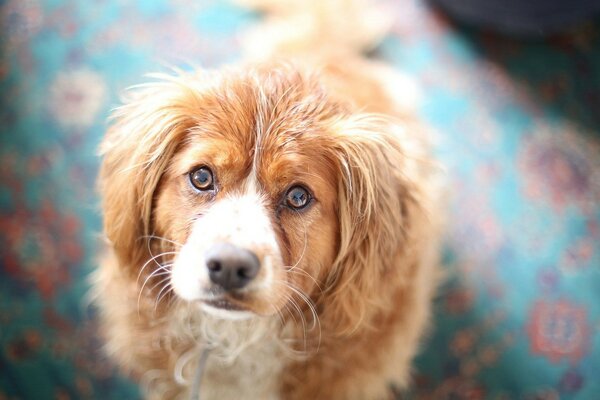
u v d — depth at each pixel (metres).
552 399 0.69
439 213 0.67
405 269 0.55
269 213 0.47
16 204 0.72
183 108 0.49
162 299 0.53
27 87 0.76
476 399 0.69
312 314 0.53
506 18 0.81
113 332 0.59
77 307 0.69
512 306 0.73
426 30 0.85
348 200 0.50
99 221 0.72
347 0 0.79
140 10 0.81
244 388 0.57
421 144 0.64
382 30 0.82
